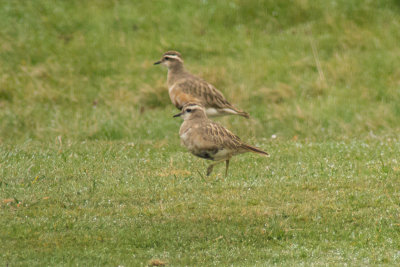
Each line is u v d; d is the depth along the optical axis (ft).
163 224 38.68
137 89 93.09
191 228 37.99
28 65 99.50
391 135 71.67
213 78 92.17
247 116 66.28
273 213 40.52
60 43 106.22
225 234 37.22
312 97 88.89
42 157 54.80
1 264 32.42
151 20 113.39
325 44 105.29
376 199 42.96
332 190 45.19
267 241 36.65
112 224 38.70
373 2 116.16
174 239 36.47
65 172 49.32
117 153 57.47
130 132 73.61
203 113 48.34
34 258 33.45
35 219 39.11
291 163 53.52
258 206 41.83
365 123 78.18
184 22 112.78
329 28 109.81
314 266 32.07
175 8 116.78
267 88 89.61
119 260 33.35
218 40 107.96
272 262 33.24
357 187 45.73
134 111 82.64
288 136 74.18
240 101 86.63
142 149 61.16
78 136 72.64
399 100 87.15
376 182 46.91
